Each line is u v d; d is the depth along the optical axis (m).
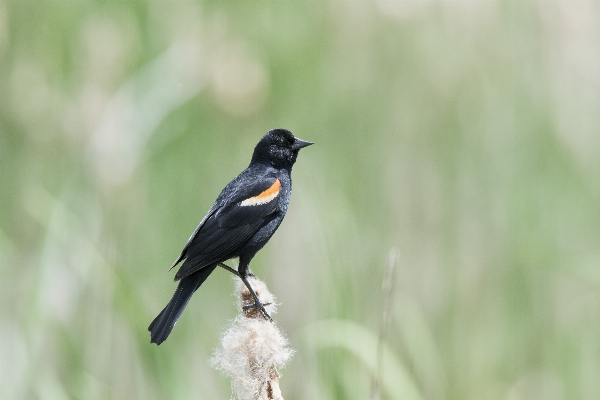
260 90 12.45
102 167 10.94
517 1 13.75
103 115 11.36
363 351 8.08
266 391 5.61
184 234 11.57
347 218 10.32
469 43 13.75
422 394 9.76
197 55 12.30
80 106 11.64
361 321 10.62
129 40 12.21
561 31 13.55
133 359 9.76
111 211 10.90
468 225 12.44
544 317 11.53
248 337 5.71
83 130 11.57
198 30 12.81
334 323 8.06
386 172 12.73
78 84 11.81
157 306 10.90
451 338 11.33
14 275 10.23
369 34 13.67
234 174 12.34
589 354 11.37
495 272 11.95
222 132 12.41
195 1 12.94
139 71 11.73
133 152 11.07
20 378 8.51
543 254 11.69
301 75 13.22
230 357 5.70
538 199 12.75
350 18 13.72
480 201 12.64
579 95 13.51
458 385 10.89
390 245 12.04
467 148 13.00
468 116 13.32
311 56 13.38
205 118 12.30
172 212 11.60
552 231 12.58
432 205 12.46
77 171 10.97
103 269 8.67
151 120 11.34
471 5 13.81
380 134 13.00
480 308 11.63
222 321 10.87
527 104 13.34
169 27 12.83
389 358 8.40
